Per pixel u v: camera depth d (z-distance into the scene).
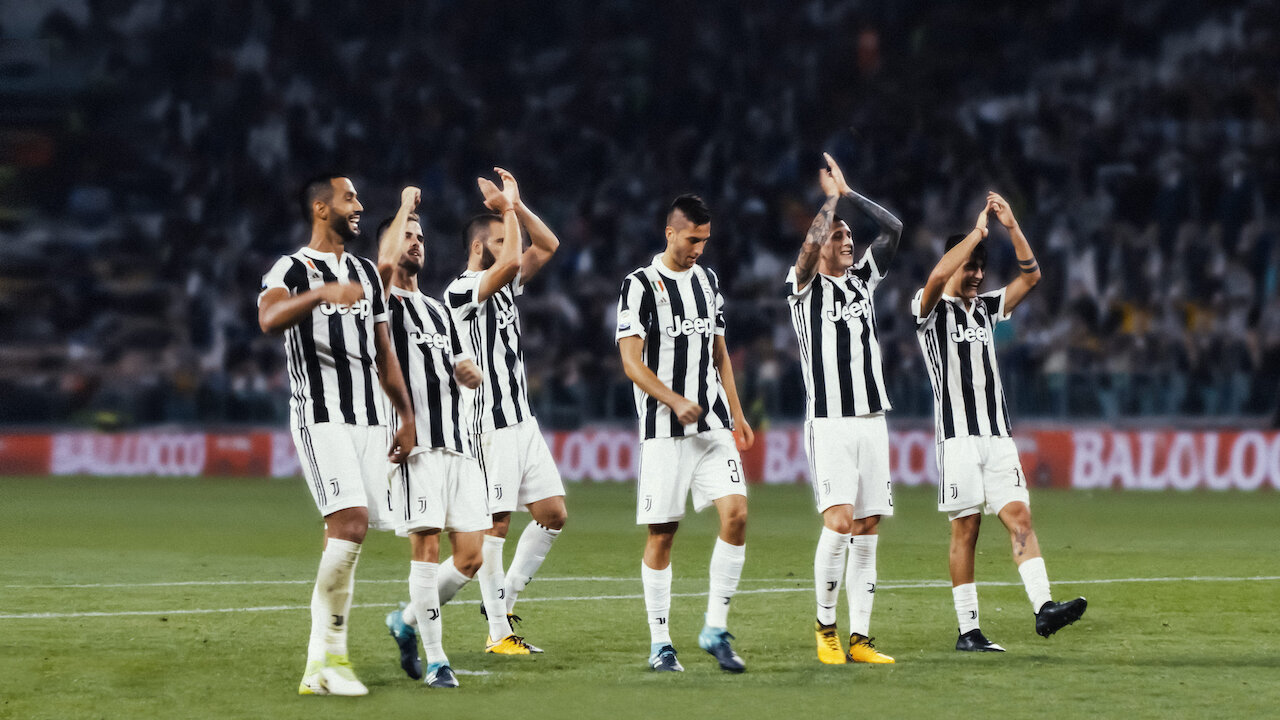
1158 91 59.00
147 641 14.96
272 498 38.38
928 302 14.91
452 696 12.01
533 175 61.59
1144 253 52.28
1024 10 61.66
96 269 58.34
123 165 62.44
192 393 48.62
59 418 49.22
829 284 14.36
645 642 15.09
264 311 11.90
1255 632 15.60
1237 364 46.16
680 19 63.78
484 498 13.55
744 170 59.88
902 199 57.59
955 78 61.19
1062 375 42.69
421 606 12.67
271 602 18.16
